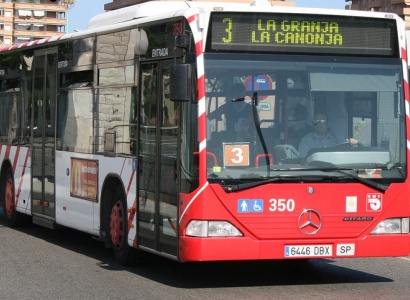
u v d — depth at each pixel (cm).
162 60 1052
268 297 957
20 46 1606
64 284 1039
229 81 976
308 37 1005
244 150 970
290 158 982
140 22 1120
